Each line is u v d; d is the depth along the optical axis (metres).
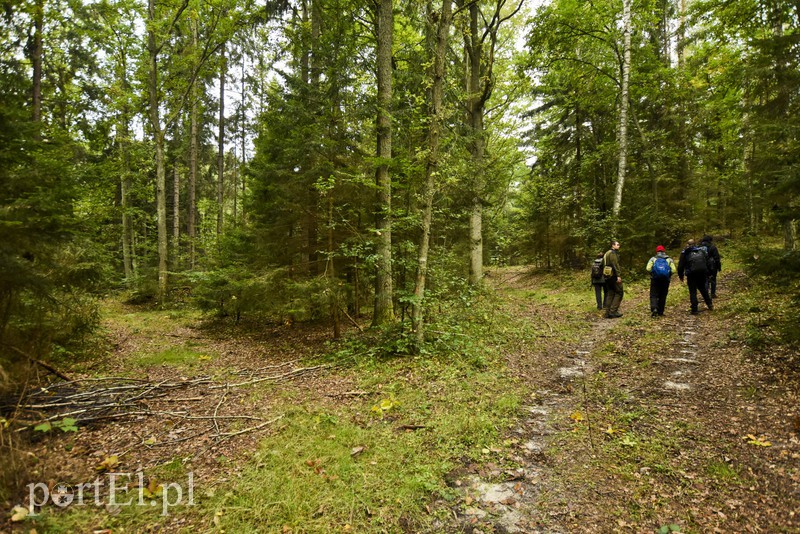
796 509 2.71
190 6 15.11
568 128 20.22
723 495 2.99
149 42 15.65
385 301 9.07
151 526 2.90
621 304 11.00
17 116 4.44
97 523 2.90
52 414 4.60
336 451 3.94
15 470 3.20
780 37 6.24
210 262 12.84
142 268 17.95
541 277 19.45
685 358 5.90
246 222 12.51
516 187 28.94
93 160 17.55
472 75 14.29
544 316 10.54
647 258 14.43
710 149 16.41
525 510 3.07
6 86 4.79
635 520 2.86
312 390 5.84
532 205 20.86
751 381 4.72
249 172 11.26
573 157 20.61
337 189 8.98
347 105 9.95
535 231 20.25
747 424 3.88
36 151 5.04
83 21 14.92
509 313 10.38
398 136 11.03
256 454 3.92
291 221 9.88
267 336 10.34
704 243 9.28
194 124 21.30
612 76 16.11
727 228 16.45
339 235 9.35
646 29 16.77
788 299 7.29
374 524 2.97
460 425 4.37
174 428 4.55
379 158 7.91
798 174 4.88
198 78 17.52
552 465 3.66
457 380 5.84
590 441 3.98
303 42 11.22
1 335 4.35
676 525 2.74
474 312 9.53
